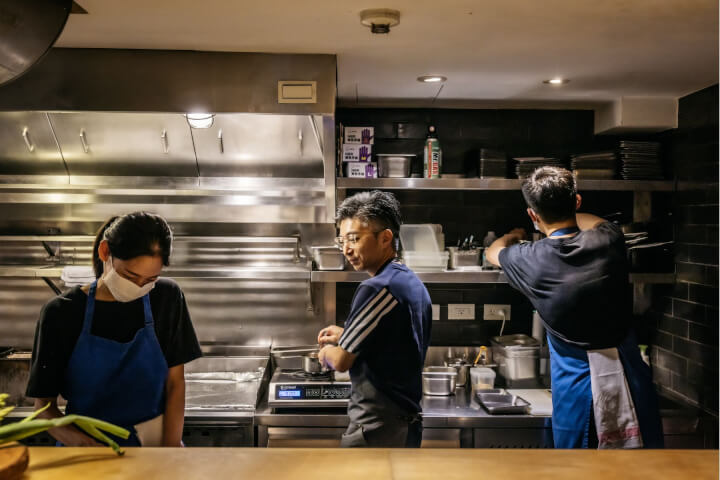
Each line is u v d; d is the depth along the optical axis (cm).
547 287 217
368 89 301
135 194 285
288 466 112
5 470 98
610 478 108
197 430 265
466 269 310
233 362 319
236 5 184
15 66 164
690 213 299
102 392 173
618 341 214
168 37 224
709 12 187
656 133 336
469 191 343
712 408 280
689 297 299
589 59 243
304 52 242
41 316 172
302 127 290
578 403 218
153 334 179
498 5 181
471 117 342
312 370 288
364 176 310
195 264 329
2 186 291
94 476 107
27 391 169
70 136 293
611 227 219
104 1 181
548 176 221
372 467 112
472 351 339
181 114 270
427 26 202
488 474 109
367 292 197
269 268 304
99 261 180
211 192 286
